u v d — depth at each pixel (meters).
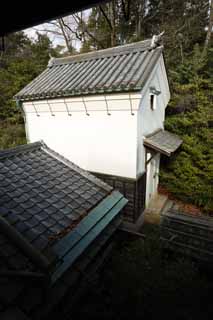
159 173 8.66
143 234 5.71
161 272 3.85
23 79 12.47
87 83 6.00
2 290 1.86
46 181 3.81
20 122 12.46
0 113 12.52
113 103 5.63
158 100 7.26
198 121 7.99
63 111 6.67
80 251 2.84
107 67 6.52
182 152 8.21
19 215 2.88
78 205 3.56
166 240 4.93
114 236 4.75
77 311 3.03
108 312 3.01
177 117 8.69
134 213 6.07
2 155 3.83
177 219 5.23
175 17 12.16
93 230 3.25
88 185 4.18
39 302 2.11
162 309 3.01
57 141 7.18
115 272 3.83
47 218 3.05
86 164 6.73
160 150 5.94
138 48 6.58
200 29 12.05
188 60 9.52
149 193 7.72
